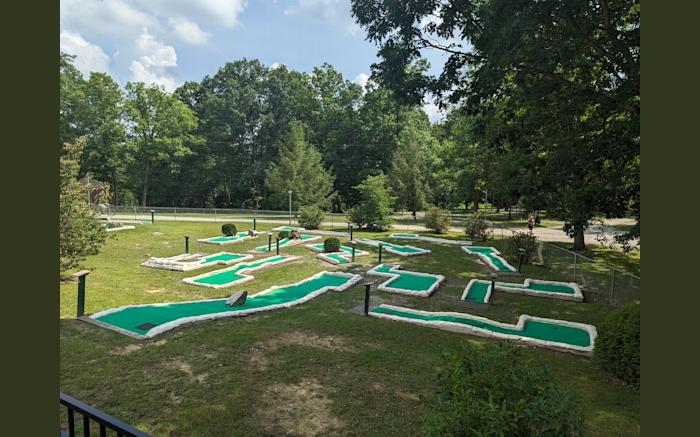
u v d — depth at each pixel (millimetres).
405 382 5898
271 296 11047
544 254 15352
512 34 8023
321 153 44750
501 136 12547
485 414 2830
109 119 40031
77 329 7699
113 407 5074
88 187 12297
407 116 43812
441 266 15492
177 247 18922
